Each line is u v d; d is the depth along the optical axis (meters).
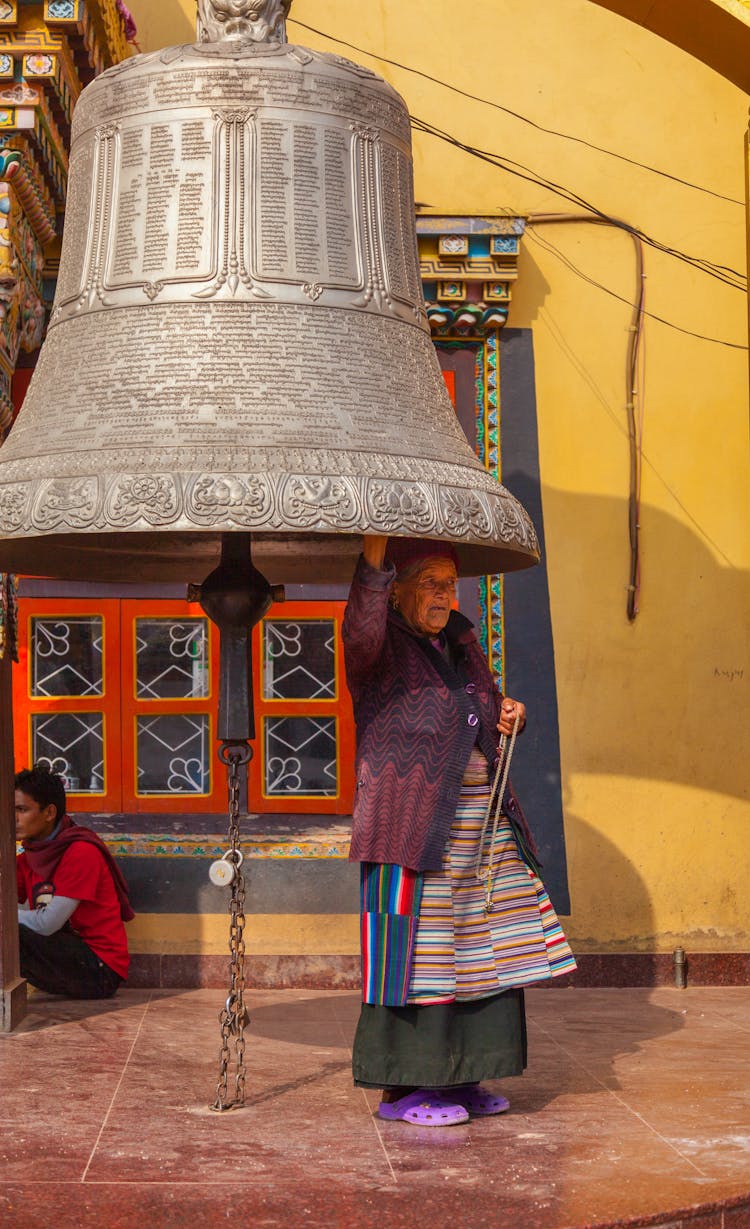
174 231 3.59
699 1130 3.55
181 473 3.24
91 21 5.09
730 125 6.47
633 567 6.21
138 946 5.84
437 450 3.54
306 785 6.17
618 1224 2.85
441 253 6.06
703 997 5.76
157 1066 4.25
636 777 6.14
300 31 6.48
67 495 3.28
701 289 6.39
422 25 6.48
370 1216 2.88
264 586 3.76
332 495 3.25
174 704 6.14
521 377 6.28
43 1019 5.03
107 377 3.51
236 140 3.62
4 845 4.89
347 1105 3.78
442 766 3.66
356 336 3.59
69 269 3.78
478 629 6.14
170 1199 2.98
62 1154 3.31
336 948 5.89
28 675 6.09
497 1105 3.72
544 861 6.05
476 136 6.42
